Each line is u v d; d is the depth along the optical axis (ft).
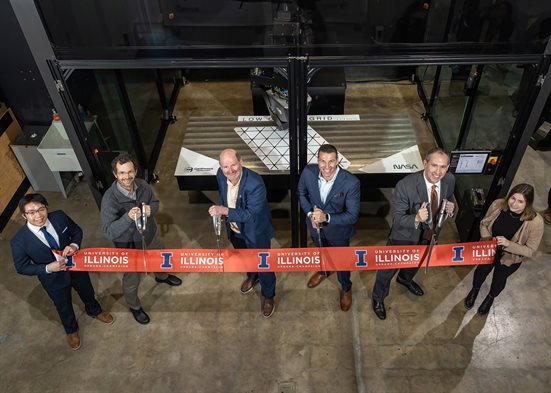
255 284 13.83
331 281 13.85
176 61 10.93
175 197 16.79
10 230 15.80
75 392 11.75
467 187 15.14
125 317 13.24
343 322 12.91
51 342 12.78
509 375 11.73
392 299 13.39
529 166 17.42
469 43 10.62
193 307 13.42
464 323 12.78
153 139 18.57
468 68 15.57
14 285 14.20
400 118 16.92
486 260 11.75
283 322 12.97
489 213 11.43
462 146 16.38
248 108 20.74
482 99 14.79
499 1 10.17
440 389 11.51
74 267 11.52
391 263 11.93
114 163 10.35
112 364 12.27
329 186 11.10
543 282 13.69
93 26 10.85
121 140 15.97
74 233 11.40
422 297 13.41
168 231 15.52
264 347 12.46
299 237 14.24
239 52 10.90
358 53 10.89
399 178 14.98
